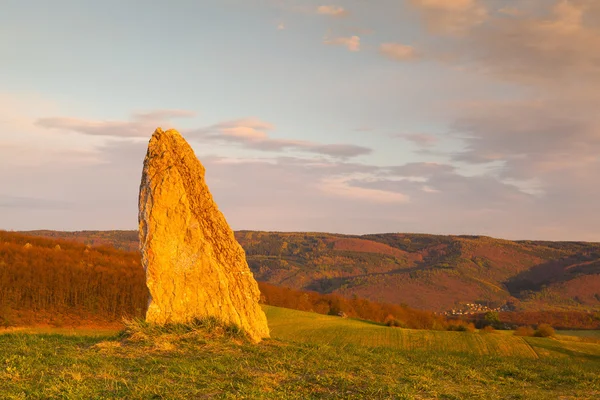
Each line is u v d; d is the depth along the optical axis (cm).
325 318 8850
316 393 1354
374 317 12650
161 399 1259
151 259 1941
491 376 1730
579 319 13725
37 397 1239
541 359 2469
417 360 1956
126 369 1508
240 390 1327
